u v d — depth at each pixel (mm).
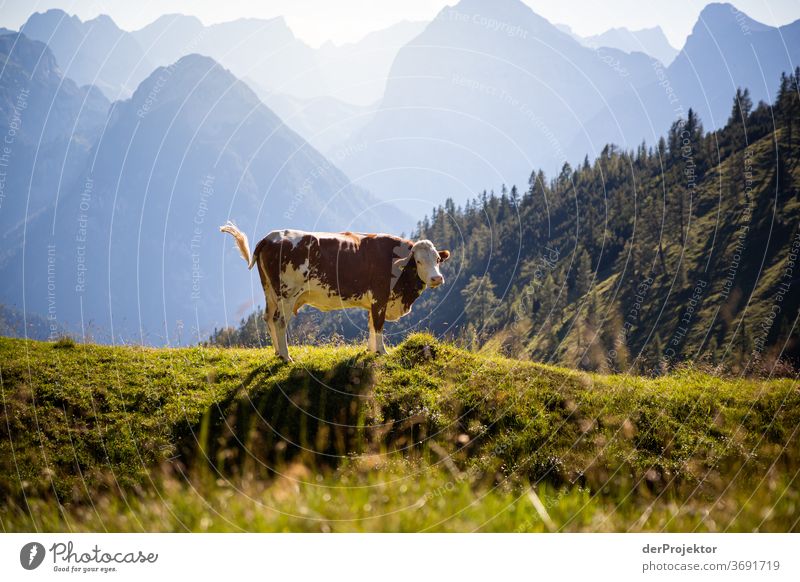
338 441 10625
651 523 7074
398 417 11234
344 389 11703
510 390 12094
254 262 12953
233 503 6559
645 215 90812
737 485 9477
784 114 108938
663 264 80125
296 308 13195
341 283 12914
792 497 7617
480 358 13234
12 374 11781
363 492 6875
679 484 10086
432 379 12266
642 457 10711
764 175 92500
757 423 11617
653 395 12289
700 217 88312
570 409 11719
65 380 11758
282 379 11797
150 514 6828
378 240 13266
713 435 11344
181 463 10172
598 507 8070
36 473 9727
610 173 119875
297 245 12609
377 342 13445
